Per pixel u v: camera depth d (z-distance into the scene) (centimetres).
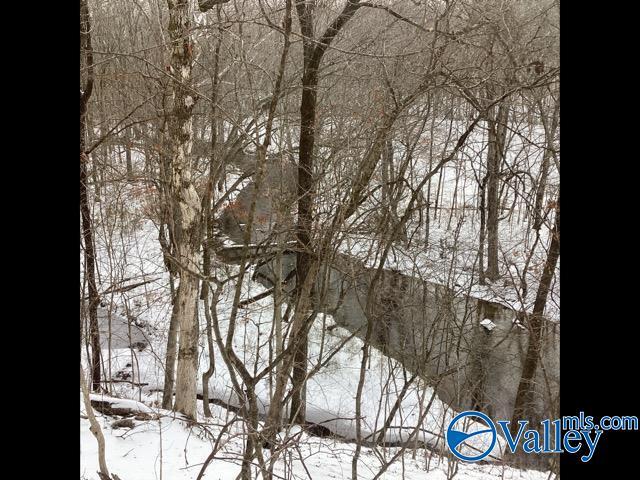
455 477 1017
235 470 853
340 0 1243
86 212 1230
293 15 1062
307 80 1064
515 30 1166
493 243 1844
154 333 1688
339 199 771
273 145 1150
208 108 1125
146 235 1847
